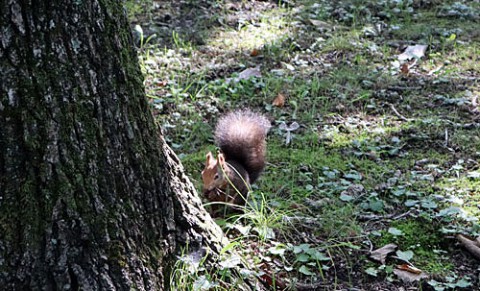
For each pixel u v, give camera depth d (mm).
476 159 3662
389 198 3436
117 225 2797
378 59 4387
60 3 2717
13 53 2695
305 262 3135
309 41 4539
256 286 2980
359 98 4012
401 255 3146
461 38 4613
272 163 3621
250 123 3451
